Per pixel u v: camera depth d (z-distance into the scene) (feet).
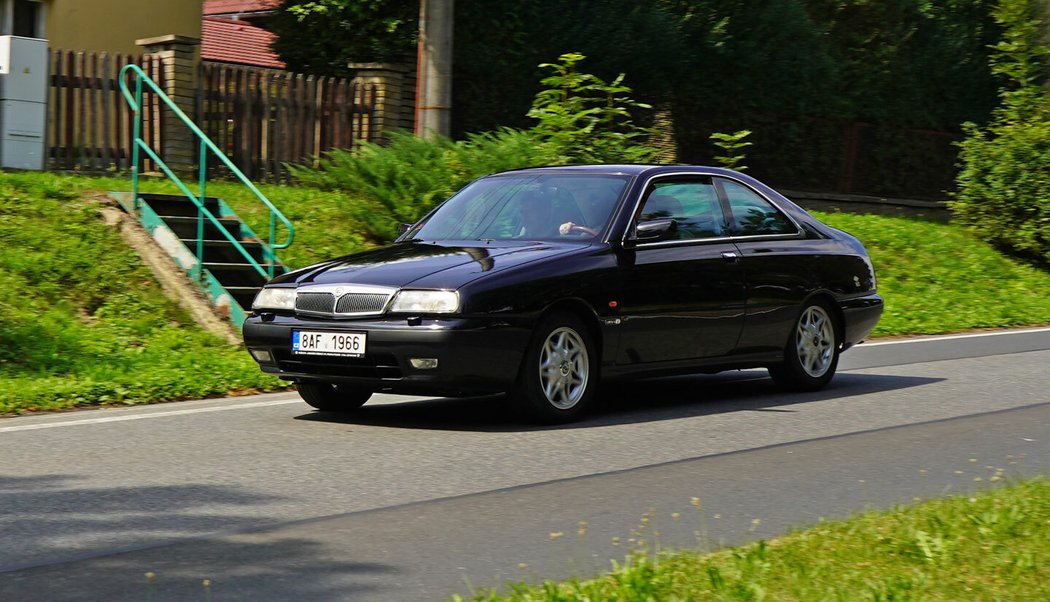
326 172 77.97
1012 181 101.30
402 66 90.89
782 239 49.39
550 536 26.21
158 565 25.40
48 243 60.59
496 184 47.57
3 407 43.39
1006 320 81.15
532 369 40.65
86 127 81.15
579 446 38.11
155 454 36.37
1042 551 24.11
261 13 151.02
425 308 39.04
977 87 135.74
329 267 42.50
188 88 82.23
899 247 97.40
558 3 104.17
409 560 25.86
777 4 116.37
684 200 46.57
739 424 42.42
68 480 32.89
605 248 42.88
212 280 59.82
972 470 35.12
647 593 21.74
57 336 53.26
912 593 21.58
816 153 125.18
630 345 43.16
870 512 28.25
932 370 57.52
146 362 52.19
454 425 41.70
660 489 32.53
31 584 24.04
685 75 112.68
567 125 80.53
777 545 25.36
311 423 41.93
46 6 104.94
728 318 46.21
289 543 27.09
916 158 133.28
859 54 127.85
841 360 61.31
